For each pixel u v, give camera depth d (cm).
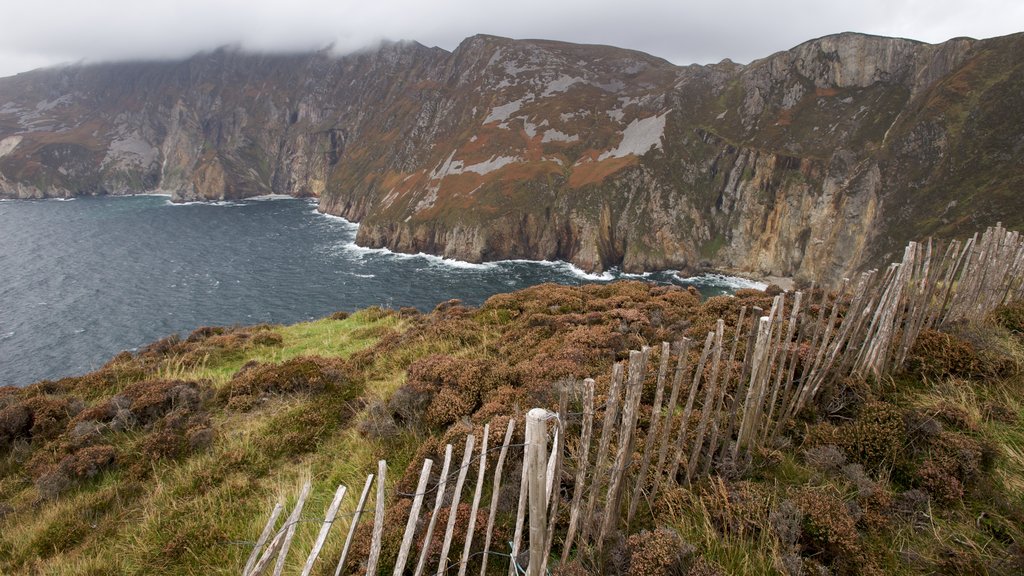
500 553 521
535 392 835
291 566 593
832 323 688
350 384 1136
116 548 697
